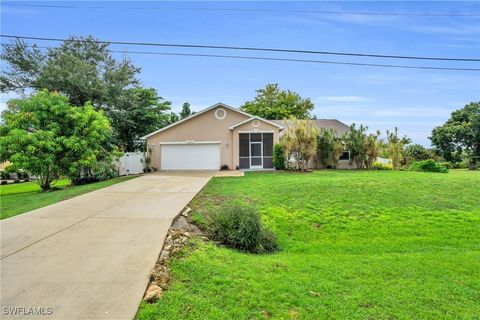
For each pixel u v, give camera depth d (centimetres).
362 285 450
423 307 392
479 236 756
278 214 854
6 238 557
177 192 1045
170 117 3241
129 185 1244
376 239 734
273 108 3869
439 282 471
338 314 363
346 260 574
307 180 1261
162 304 346
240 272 456
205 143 2094
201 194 1023
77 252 484
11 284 379
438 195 1050
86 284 379
